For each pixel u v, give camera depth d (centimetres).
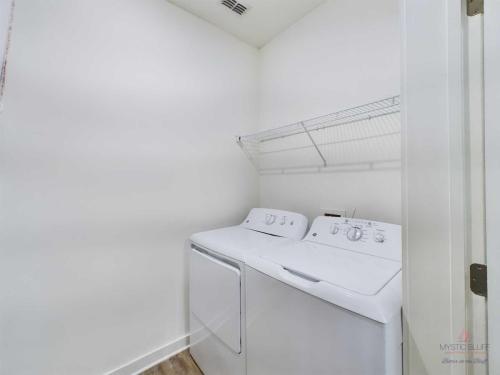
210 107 195
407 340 76
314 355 85
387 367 69
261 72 233
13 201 115
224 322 130
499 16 57
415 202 74
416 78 72
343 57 164
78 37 132
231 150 210
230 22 197
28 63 117
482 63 61
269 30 208
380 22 144
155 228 163
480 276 63
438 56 67
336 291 80
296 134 198
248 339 114
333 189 172
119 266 147
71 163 130
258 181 234
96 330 139
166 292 168
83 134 134
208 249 145
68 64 129
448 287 68
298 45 195
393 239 115
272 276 101
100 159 140
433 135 69
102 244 141
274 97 218
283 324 96
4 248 113
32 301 120
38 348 121
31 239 119
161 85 166
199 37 189
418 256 73
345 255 117
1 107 110
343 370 77
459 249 65
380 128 146
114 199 145
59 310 127
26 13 117
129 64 151
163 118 167
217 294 135
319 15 179
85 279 135
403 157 77
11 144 113
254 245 136
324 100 176
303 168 193
